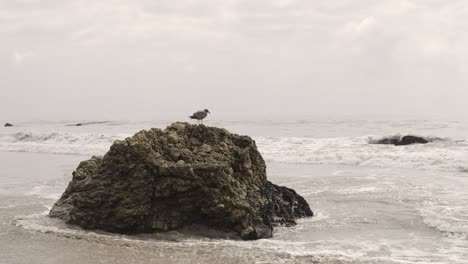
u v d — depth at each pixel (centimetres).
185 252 992
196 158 1197
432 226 1202
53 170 2303
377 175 2028
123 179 1166
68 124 6938
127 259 944
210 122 6294
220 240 1105
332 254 976
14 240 1073
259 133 4247
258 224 1164
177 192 1132
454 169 2191
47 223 1215
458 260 954
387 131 4234
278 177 2034
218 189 1138
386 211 1362
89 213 1169
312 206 1468
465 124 4978
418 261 943
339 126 4984
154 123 6556
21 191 1725
